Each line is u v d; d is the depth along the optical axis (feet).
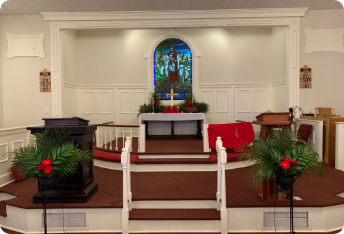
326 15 20.61
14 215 10.28
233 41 25.82
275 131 10.11
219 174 10.20
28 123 21.29
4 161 13.38
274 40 24.68
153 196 10.86
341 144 14.92
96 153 17.06
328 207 9.90
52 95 21.18
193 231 9.89
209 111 26.22
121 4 19.26
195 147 18.02
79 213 10.05
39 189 10.30
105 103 26.48
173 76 26.53
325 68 20.85
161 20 20.83
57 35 20.97
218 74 26.05
